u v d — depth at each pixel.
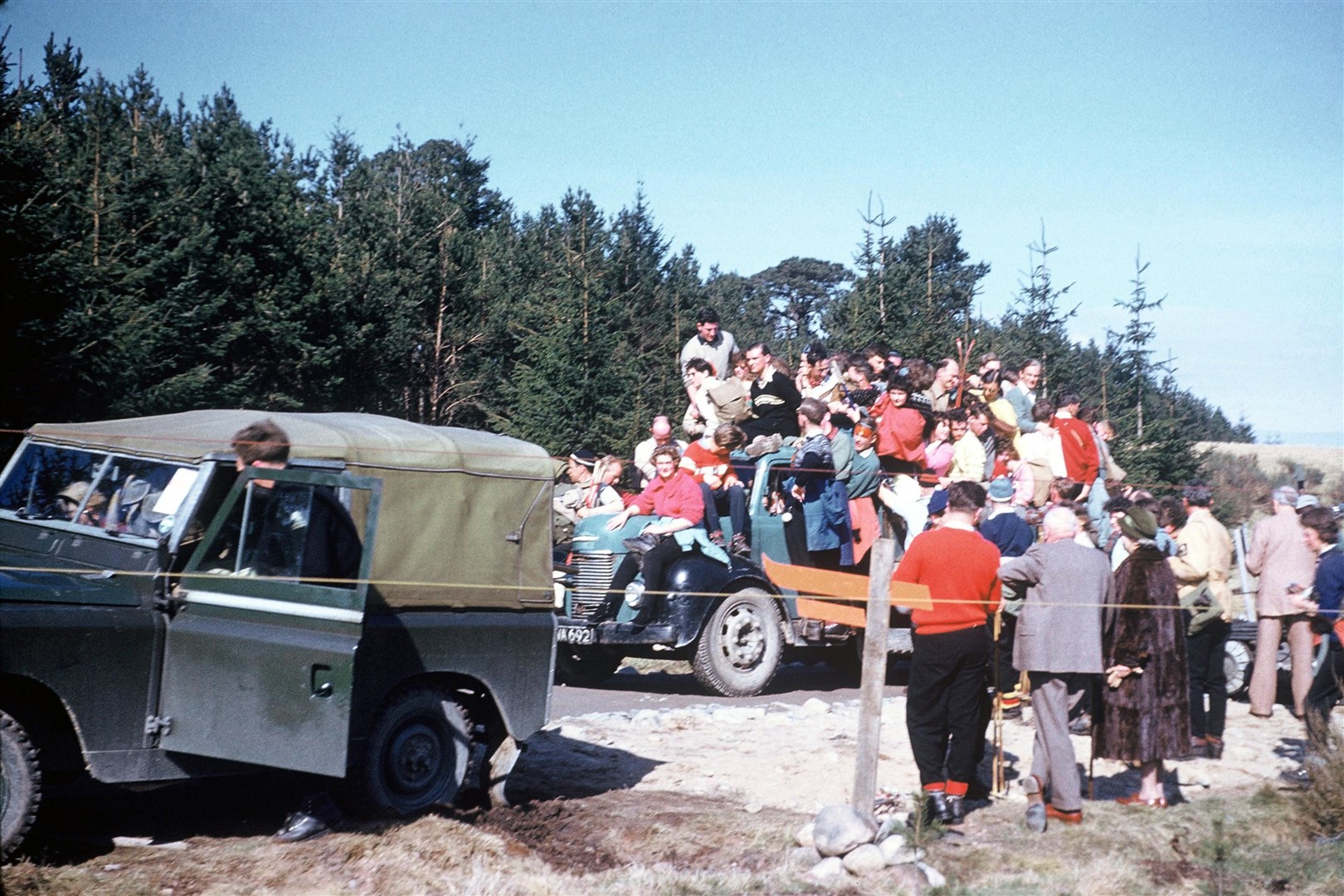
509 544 6.99
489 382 41.72
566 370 29.09
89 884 5.15
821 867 6.17
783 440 12.67
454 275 41.91
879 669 6.71
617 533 11.57
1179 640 7.52
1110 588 7.48
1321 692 8.66
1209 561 9.32
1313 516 9.04
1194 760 9.07
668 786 7.86
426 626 6.51
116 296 23.75
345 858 5.73
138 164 32.03
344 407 36.16
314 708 5.77
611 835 6.66
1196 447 20.80
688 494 11.51
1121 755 7.47
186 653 5.77
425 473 6.67
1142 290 21.27
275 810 6.60
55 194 22.86
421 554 6.61
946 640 7.01
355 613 5.87
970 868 6.36
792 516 11.86
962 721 7.10
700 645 11.34
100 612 5.59
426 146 57.56
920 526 12.25
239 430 6.30
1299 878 6.39
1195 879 6.37
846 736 9.48
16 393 18.31
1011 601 10.10
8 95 20.16
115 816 6.33
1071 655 7.12
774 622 11.73
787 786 7.93
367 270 37.38
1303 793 7.61
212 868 5.51
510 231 54.16
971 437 13.15
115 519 6.09
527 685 6.97
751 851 6.49
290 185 37.03
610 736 9.23
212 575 5.87
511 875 5.78
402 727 6.50
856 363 13.24
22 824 5.34
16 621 5.33
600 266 35.38
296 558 6.09
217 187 34.53
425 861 5.79
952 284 25.17
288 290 33.88
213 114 45.00
